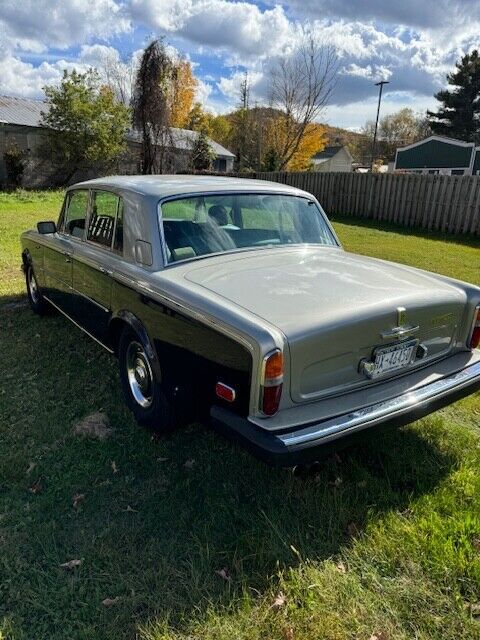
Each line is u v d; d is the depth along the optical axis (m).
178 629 1.92
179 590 2.08
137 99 25.86
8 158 24.50
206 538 2.35
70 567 2.18
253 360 2.14
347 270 3.02
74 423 3.31
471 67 53.84
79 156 25.55
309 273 2.90
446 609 2.01
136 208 3.18
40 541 2.31
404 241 10.17
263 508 2.55
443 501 2.59
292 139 33.59
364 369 2.45
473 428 3.38
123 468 2.87
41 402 3.57
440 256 8.63
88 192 3.93
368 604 2.02
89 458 2.95
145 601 2.03
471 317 2.96
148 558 2.24
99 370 4.09
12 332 4.95
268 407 2.17
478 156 30.73
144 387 3.18
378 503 2.59
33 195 20.23
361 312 2.37
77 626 1.93
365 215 13.95
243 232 3.43
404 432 3.25
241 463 2.91
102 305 3.58
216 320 2.33
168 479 2.78
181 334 2.62
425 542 2.32
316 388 2.33
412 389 2.58
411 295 2.63
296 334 2.17
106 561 2.22
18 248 8.66
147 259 3.04
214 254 3.17
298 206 3.83
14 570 2.16
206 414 2.52
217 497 2.63
